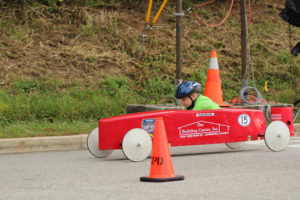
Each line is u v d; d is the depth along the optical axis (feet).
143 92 61.41
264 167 27.22
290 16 52.13
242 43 56.44
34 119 49.32
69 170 27.76
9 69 60.49
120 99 57.26
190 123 31.91
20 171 27.68
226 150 36.19
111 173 26.40
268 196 19.66
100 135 30.81
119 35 71.36
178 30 52.85
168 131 31.27
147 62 68.13
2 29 67.31
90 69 64.28
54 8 72.90
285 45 79.87
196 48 73.97
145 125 31.27
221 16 82.58
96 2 76.54
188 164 29.01
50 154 35.76
